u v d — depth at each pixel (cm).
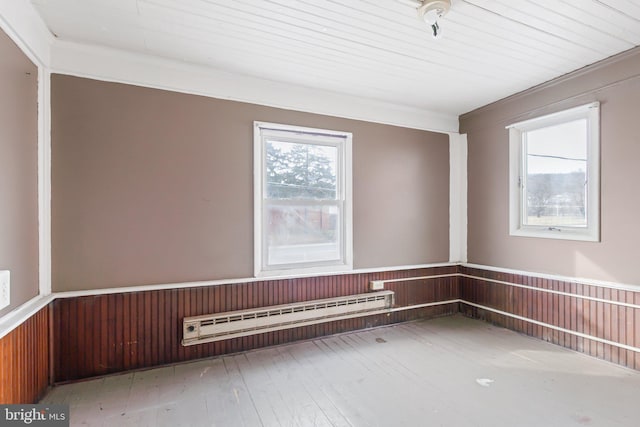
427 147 378
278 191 306
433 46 234
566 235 287
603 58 254
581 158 282
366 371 247
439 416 191
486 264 363
